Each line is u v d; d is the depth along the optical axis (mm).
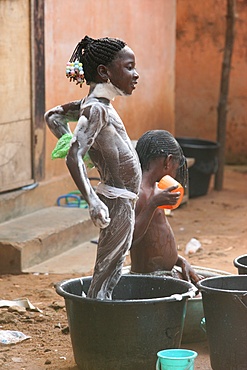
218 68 19062
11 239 10391
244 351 6367
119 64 6293
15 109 11578
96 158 6508
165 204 6992
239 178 17641
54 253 10891
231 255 11281
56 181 12523
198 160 15188
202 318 7398
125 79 6312
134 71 6363
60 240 11023
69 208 12188
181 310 6641
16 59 11547
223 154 16125
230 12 15898
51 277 10047
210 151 15273
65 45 12789
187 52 19188
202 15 18984
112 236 6504
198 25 19047
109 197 6477
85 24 13328
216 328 6461
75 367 6941
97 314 6457
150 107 15734
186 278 7715
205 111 19266
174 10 16656
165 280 7074
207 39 19047
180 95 19359
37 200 12023
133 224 6570
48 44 12297
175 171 7543
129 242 6582
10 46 11406
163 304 6457
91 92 6398
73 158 6156
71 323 6703
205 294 6520
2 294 9289
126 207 6488
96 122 6230
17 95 11609
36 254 10516
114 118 6387
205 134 19312
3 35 11242
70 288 6973
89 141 6219
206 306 6531
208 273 8125
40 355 7281
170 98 16672
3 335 7633
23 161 11820
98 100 6363
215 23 18969
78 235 11477
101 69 6301
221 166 16125
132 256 7613
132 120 15016
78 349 6691
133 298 7188
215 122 19234
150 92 15703
